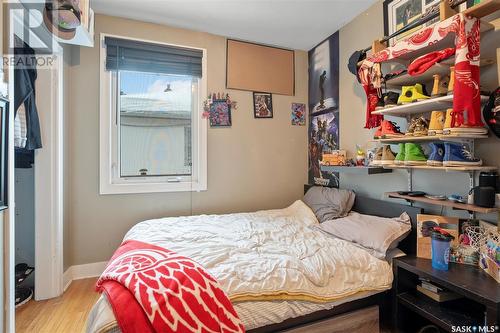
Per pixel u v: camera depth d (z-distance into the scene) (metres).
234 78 2.88
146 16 2.46
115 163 2.55
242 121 2.93
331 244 1.77
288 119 3.14
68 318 1.82
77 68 2.37
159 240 1.71
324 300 1.34
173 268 1.13
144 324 0.91
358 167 2.15
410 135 1.68
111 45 2.43
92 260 2.46
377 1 2.22
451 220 1.55
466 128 1.39
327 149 2.87
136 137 2.62
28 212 2.16
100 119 2.44
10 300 1.29
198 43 2.73
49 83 2.04
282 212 2.70
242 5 2.28
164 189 2.65
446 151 1.47
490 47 1.47
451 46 1.58
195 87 2.79
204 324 0.98
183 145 2.78
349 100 2.55
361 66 2.03
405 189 2.02
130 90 2.59
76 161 2.39
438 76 1.53
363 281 1.48
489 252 1.32
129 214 2.56
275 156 3.09
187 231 1.95
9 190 1.28
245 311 1.16
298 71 3.18
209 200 2.82
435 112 1.53
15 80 1.75
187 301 0.99
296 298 1.28
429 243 1.59
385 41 2.05
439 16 1.55
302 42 2.99
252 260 1.45
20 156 2.01
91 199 2.45
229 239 1.81
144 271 1.11
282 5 2.27
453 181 1.68
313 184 3.11
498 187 1.42
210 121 2.80
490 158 1.47
